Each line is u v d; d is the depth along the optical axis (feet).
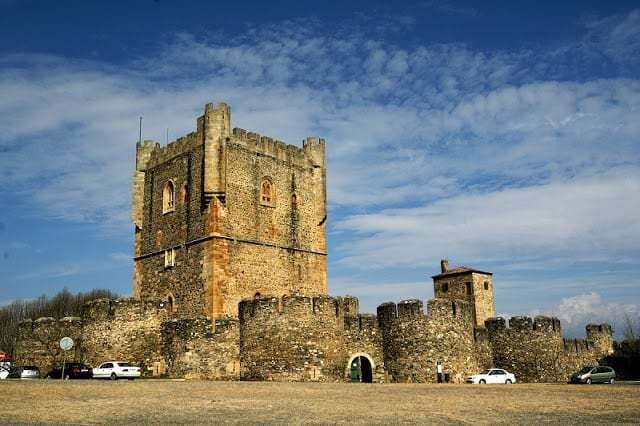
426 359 157.89
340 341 158.92
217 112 181.98
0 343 293.43
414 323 160.35
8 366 162.30
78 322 169.58
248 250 181.78
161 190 198.49
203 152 183.21
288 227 194.39
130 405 86.58
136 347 159.94
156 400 93.15
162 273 190.49
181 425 68.28
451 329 162.20
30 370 155.63
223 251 175.52
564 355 198.29
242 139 187.21
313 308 154.81
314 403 92.32
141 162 206.69
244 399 96.68
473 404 93.61
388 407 88.02
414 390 120.16
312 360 151.33
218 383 133.80
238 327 158.81
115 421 71.20
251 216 184.85
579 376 164.55
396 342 162.40
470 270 250.78
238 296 176.55
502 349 181.06
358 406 88.99
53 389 105.60
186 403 89.97
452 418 76.69
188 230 184.24
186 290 180.55
